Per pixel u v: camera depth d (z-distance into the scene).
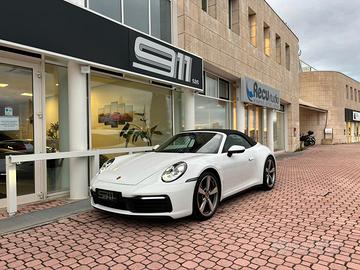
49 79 6.22
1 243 3.72
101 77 7.27
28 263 3.19
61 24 5.27
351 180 8.09
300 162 13.00
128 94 8.10
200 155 4.92
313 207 5.23
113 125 7.59
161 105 9.32
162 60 7.78
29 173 5.73
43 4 4.98
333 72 32.53
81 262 3.20
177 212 4.07
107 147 7.40
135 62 6.91
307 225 4.28
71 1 5.94
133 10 8.01
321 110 31.23
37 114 5.89
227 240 3.73
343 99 34.56
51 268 3.07
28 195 5.68
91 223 4.41
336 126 32.62
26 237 3.91
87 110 6.68
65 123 6.48
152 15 8.71
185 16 9.23
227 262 3.16
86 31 5.73
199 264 3.12
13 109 5.55
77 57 5.54
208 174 4.57
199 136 5.74
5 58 5.42
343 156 16.06
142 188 4.02
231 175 5.18
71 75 5.88
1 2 4.44
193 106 9.69
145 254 3.37
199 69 9.48
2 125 5.39
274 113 18.12
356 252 3.38
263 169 6.37
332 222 4.42
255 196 6.07
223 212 4.92
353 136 39.31
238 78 12.69
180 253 3.38
